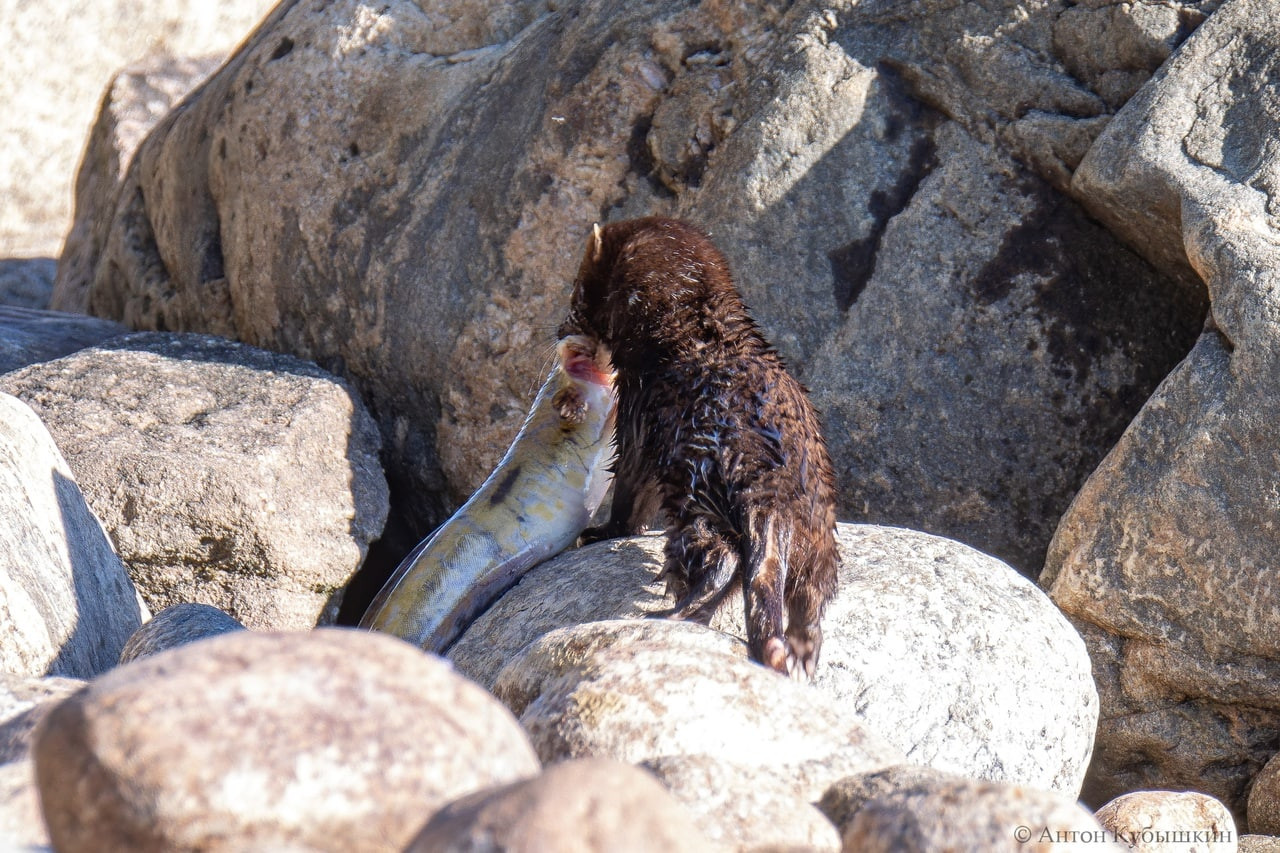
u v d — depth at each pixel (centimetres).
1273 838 1009
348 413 1709
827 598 1077
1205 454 1215
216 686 529
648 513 1292
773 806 643
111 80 3030
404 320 1794
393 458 1844
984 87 1527
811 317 1544
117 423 1550
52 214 3412
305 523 1510
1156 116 1370
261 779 506
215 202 2130
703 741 738
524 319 1698
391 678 555
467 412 1742
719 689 765
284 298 1948
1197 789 1280
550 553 1313
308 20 2033
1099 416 1503
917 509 1517
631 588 1165
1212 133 1341
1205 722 1263
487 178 1753
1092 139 1461
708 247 1242
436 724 545
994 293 1516
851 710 1023
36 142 3366
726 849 609
